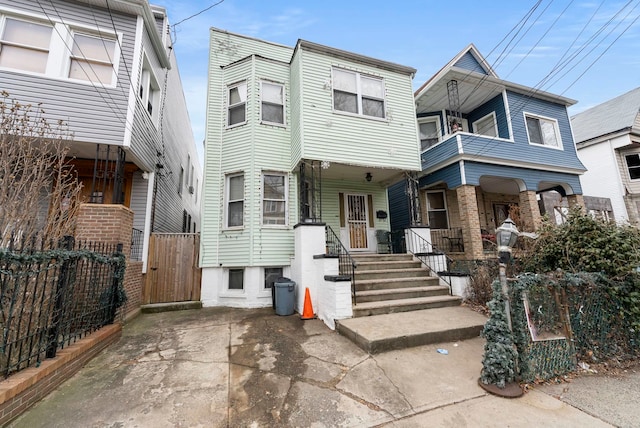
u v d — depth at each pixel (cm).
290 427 247
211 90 833
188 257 737
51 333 319
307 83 745
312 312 586
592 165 1420
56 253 315
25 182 421
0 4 588
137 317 608
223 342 446
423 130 1150
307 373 340
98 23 655
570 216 514
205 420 254
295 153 749
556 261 502
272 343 439
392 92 838
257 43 914
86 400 283
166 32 914
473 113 1134
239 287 742
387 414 264
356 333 429
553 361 334
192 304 689
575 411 266
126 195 766
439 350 404
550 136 1080
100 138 615
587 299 381
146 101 757
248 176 755
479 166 909
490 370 304
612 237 434
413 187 824
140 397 290
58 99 600
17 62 595
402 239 871
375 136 787
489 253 898
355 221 921
